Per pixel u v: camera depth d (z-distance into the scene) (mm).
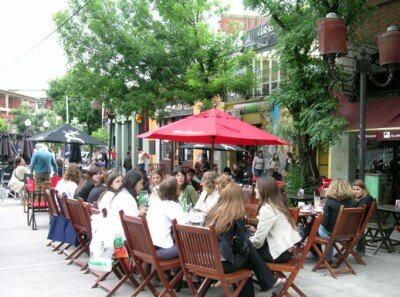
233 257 4770
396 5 11789
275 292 5484
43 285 6137
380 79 11766
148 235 4980
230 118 8055
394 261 7484
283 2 10930
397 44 7125
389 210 8109
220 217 4750
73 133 13930
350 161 12969
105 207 6090
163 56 16031
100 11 16391
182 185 8445
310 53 10773
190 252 4730
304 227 7531
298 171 11656
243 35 16312
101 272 6395
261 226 5211
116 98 16938
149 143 31891
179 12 15312
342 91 11586
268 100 11664
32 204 10180
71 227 7500
